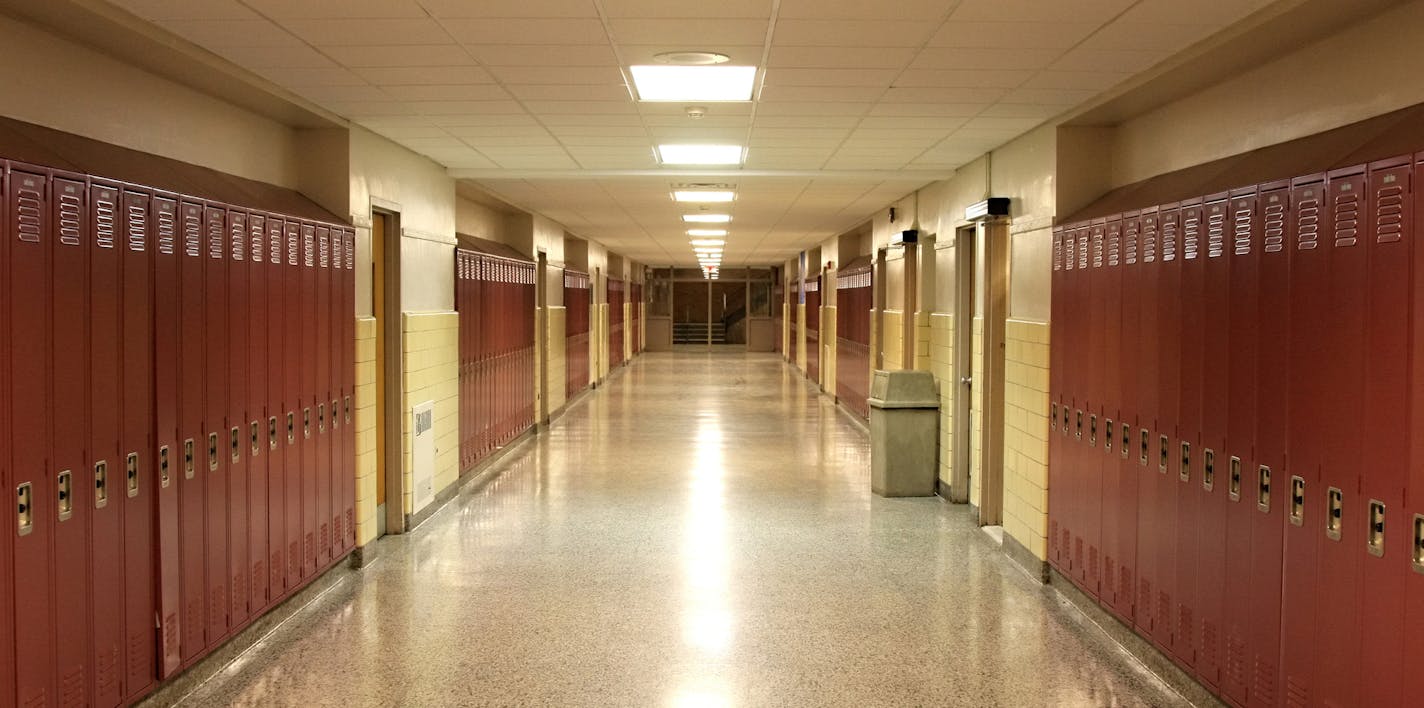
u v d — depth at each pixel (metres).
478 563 5.71
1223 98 4.29
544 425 12.36
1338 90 3.50
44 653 2.90
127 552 3.32
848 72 4.40
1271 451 3.15
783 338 28.42
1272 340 3.14
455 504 7.47
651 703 3.68
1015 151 6.14
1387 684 2.60
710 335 33.53
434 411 7.09
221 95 4.62
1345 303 2.76
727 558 5.86
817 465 9.36
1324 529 2.87
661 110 5.30
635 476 8.73
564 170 7.69
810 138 6.20
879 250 11.30
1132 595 4.25
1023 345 5.82
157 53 3.82
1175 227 3.85
